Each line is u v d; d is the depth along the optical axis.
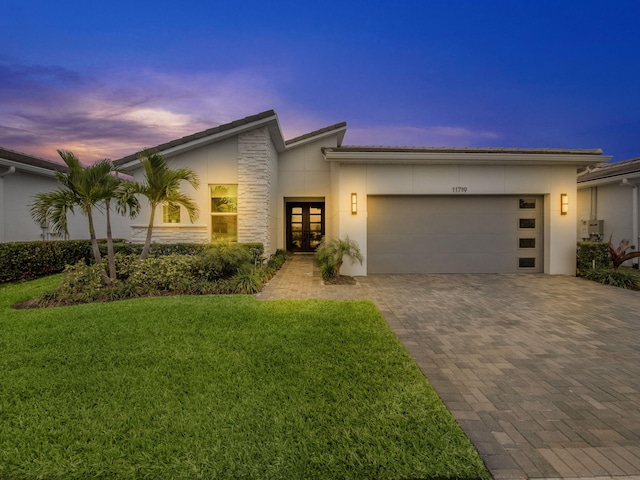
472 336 5.42
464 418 3.17
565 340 5.25
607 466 2.55
